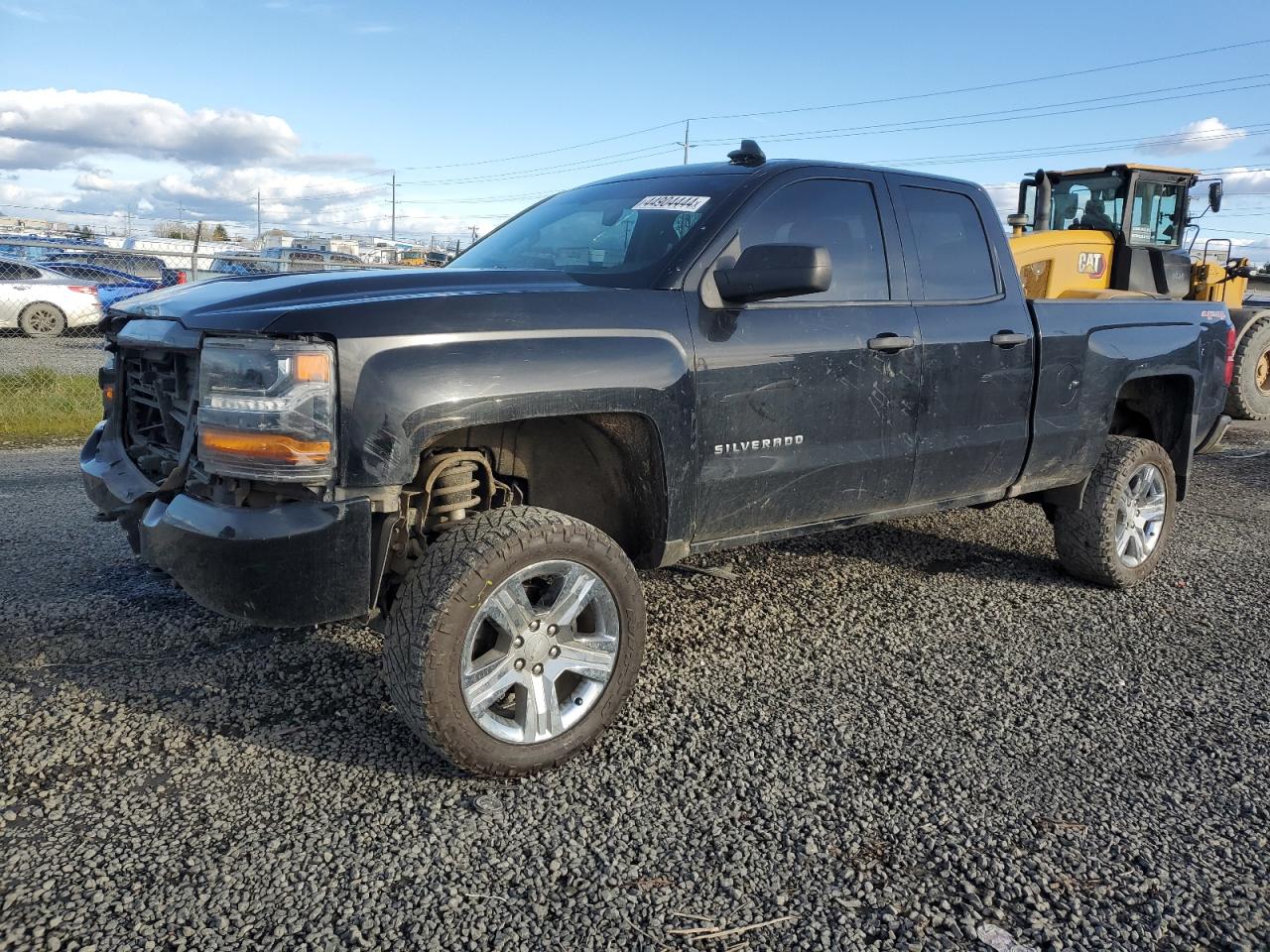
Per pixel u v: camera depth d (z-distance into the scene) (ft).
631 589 9.83
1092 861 8.36
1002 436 13.82
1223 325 17.57
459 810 8.86
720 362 10.64
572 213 13.15
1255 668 12.74
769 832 8.65
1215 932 7.48
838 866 8.20
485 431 10.10
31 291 52.03
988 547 18.25
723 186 11.72
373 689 11.19
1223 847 8.61
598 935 7.27
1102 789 9.55
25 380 31.58
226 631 12.69
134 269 62.18
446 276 10.02
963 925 7.48
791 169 11.91
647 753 10.02
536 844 8.39
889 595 15.31
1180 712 11.36
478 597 8.76
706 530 11.07
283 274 10.57
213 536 8.52
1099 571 15.65
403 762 9.66
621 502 11.03
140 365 10.84
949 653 13.00
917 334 12.57
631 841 8.47
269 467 8.30
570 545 9.30
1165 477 16.22
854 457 12.09
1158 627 14.25
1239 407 35.91
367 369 8.43
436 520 9.86
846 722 10.84
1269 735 10.82
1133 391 17.24
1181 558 18.04
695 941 7.25
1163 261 34.27
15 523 17.49
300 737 10.07
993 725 10.88
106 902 7.42
